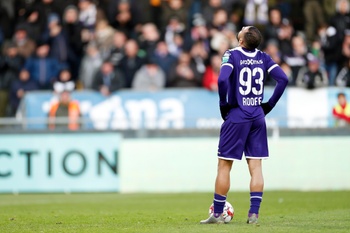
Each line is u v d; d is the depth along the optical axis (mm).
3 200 58750
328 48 76250
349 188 66562
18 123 66750
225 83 33219
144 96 70500
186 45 76312
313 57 72250
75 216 42281
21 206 52188
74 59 77438
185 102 70438
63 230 33656
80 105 70312
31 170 65812
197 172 66562
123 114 70500
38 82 74750
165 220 38812
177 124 68625
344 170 66500
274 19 75938
